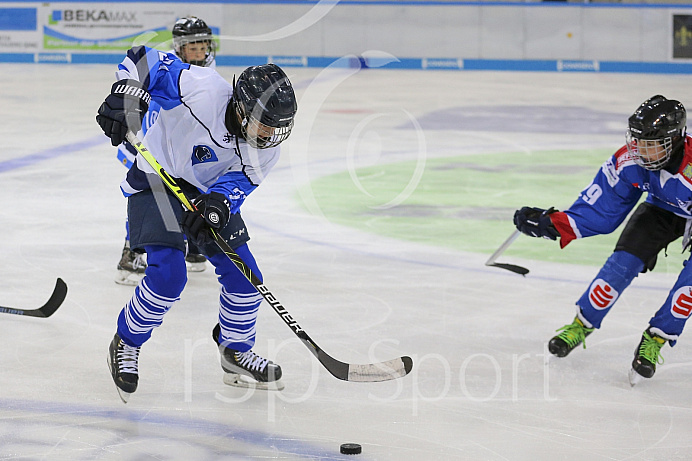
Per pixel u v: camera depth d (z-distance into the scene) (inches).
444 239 594.9
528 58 1763.0
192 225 294.2
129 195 311.9
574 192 762.8
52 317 410.3
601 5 1740.9
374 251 557.6
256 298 322.3
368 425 302.4
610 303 365.7
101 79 1513.3
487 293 471.8
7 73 1572.3
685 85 1572.3
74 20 1724.9
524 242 595.2
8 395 317.4
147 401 317.4
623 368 368.2
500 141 1032.8
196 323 409.1
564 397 333.7
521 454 281.0
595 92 1475.1
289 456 275.1
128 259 464.4
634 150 336.8
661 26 1748.3
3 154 864.9
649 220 363.6
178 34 466.6
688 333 418.0
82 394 321.4
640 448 287.6
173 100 292.8
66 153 881.5
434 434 295.7
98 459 268.7
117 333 312.7
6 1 1736.0
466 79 1633.9
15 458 267.3
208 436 288.8
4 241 550.9
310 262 526.0
